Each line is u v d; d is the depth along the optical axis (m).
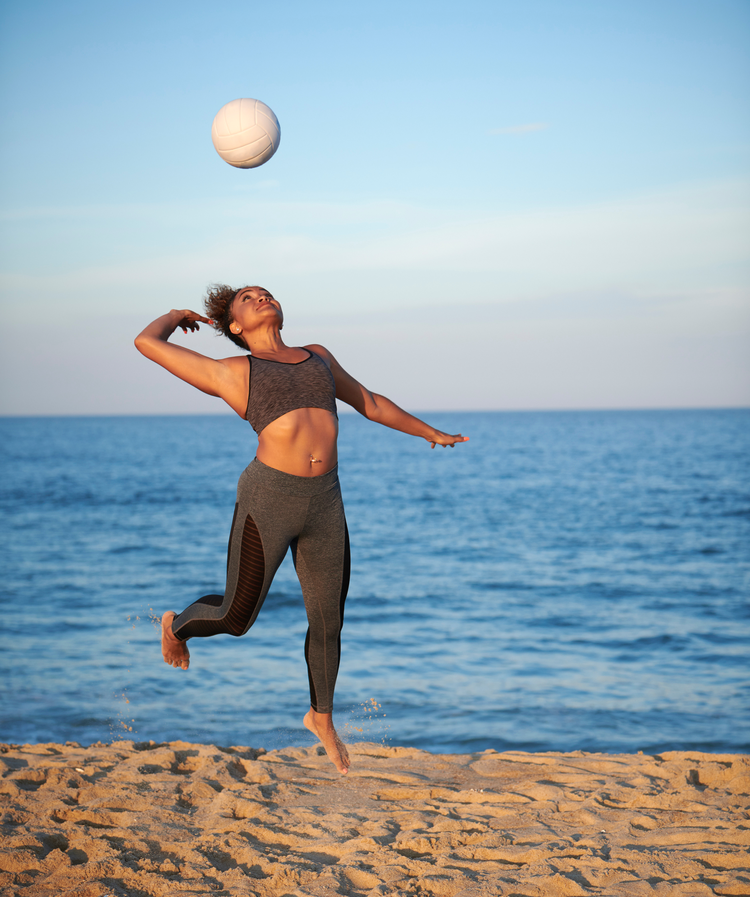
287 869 3.40
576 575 20.52
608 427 166.25
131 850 3.70
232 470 62.22
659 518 32.62
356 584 19.33
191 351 3.23
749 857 3.40
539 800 4.36
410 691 10.27
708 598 17.44
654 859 3.44
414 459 78.38
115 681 10.69
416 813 4.17
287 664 11.70
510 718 9.10
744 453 75.69
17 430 182.38
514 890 3.17
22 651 12.52
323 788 4.64
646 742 8.26
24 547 25.41
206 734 8.52
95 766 4.92
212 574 20.59
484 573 20.84
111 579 19.81
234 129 3.98
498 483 50.66
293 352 3.39
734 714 9.23
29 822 4.02
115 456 80.19
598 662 11.96
